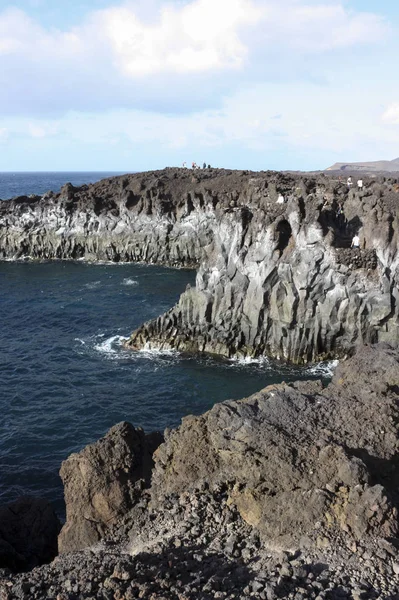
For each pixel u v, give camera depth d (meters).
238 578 12.16
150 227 86.94
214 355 46.34
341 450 15.10
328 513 13.59
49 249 93.62
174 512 15.48
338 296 42.50
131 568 12.48
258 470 15.08
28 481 27.70
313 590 11.24
